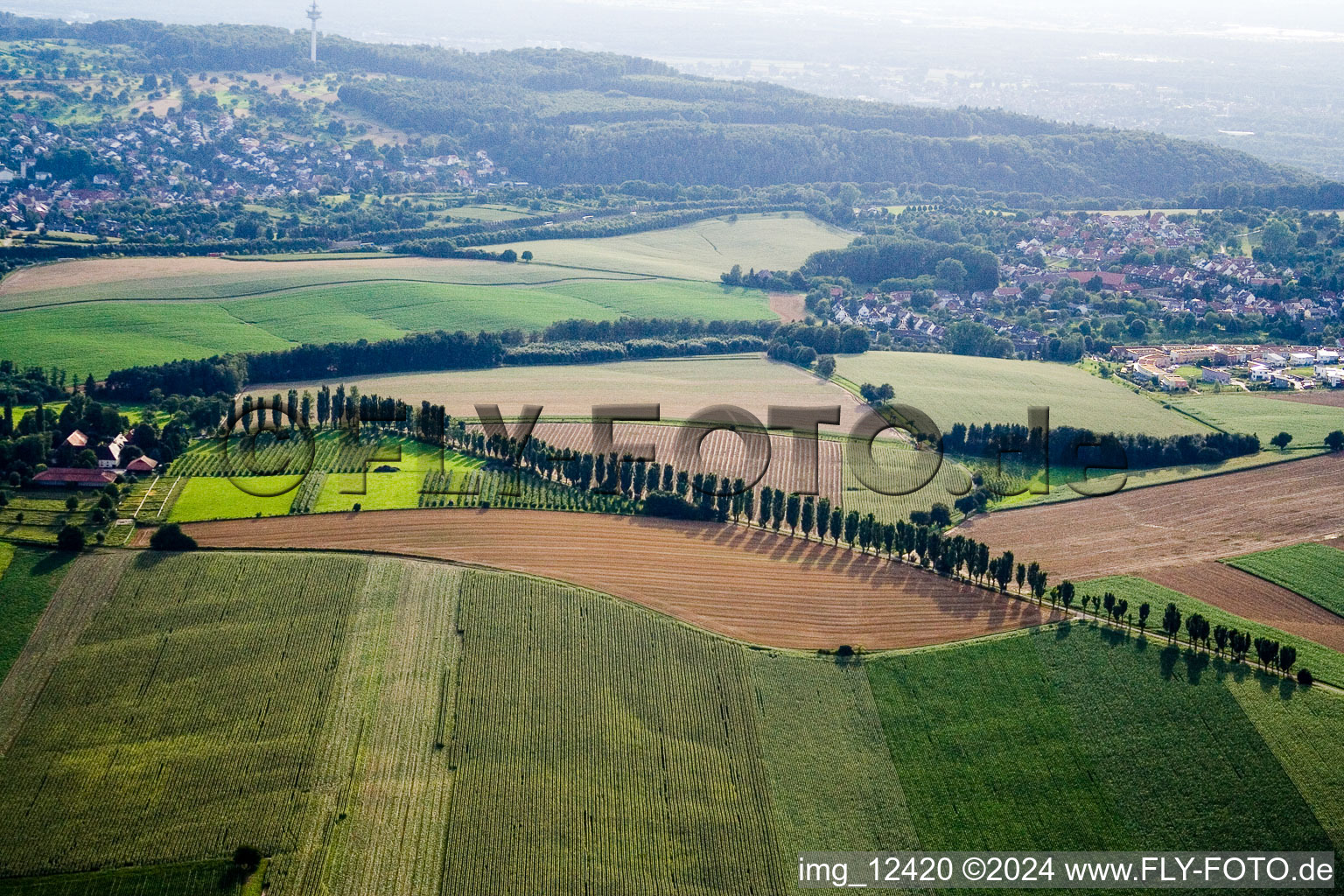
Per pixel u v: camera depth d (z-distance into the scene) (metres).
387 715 164.12
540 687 171.25
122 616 180.12
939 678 177.62
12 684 167.12
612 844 149.25
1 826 146.38
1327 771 160.12
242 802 150.12
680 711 169.75
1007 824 157.50
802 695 174.12
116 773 153.75
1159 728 168.25
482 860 144.88
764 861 149.88
